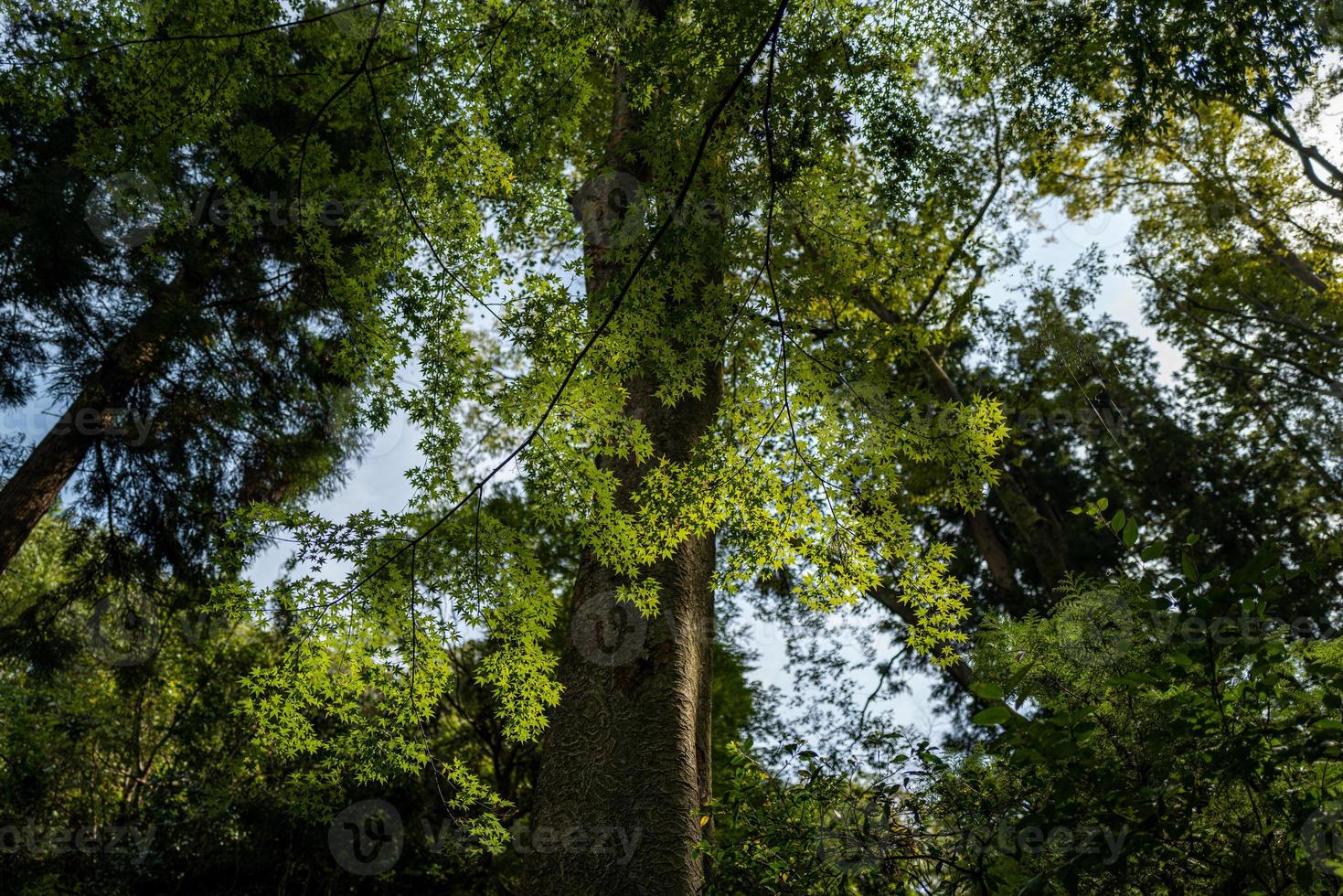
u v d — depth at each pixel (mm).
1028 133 8133
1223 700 3324
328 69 6547
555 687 5684
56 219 9219
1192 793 3266
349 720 5473
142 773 13250
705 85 5449
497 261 5621
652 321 5379
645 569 6633
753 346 5473
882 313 12211
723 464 5617
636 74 5625
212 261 11008
